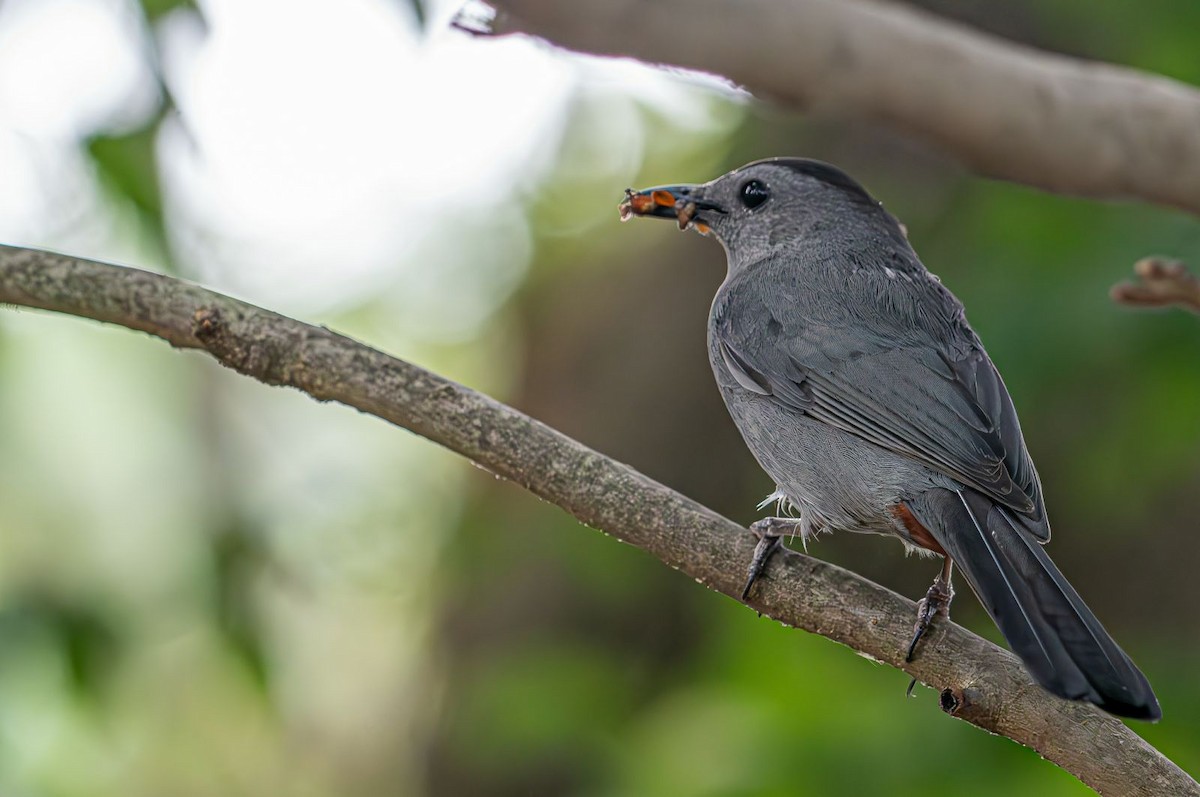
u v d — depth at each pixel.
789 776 10.13
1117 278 11.28
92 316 6.81
